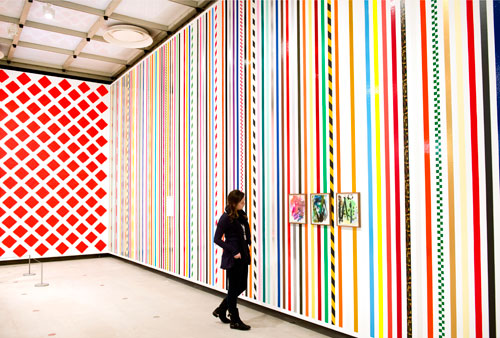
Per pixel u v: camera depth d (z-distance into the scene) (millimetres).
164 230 7352
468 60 3064
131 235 8688
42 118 9148
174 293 5988
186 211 6652
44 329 4281
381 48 3676
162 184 7465
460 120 3096
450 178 3139
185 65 6871
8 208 8680
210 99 6117
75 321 4566
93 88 9859
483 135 2957
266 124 4961
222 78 5852
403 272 3438
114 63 9156
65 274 7559
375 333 3645
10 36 7738
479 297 2938
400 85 3512
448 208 3143
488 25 2963
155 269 7648
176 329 4281
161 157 7543
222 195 5738
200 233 6238
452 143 3137
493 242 2873
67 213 9336
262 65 5070
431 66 3295
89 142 9711
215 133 5957
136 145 8594
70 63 9055
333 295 4055
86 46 8211
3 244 8594
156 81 7867
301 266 4426
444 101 3201
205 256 6098
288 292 4578
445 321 3135
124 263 8883
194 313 4898
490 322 2871
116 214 9484
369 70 3770
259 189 5039
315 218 4238
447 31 3203
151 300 5551
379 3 3709
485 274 2908
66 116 9438
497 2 2918
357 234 3840
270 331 4230
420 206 3328
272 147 4852
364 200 3779
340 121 4027
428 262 3260
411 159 3408
